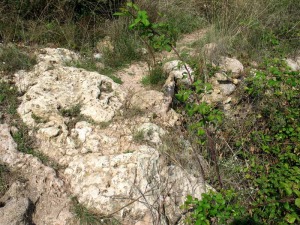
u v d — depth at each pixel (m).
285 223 2.93
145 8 5.34
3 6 4.66
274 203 3.03
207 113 3.08
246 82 4.40
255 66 4.89
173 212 2.98
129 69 4.50
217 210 2.67
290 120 3.90
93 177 3.00
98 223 2.80
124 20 5.00
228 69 4.50
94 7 5.21
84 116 3.53
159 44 3.04
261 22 5.55
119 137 3.40
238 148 3.85
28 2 4.77
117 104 3.71
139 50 4.76
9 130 3.27
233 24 5.27
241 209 2.92
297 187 2.96
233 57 4.96
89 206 2.87
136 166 3.06
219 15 5.68
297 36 5.64
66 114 3.52
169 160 3.26
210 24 5.62
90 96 3.67
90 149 3.26
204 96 4.17
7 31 4.52
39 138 3.31
